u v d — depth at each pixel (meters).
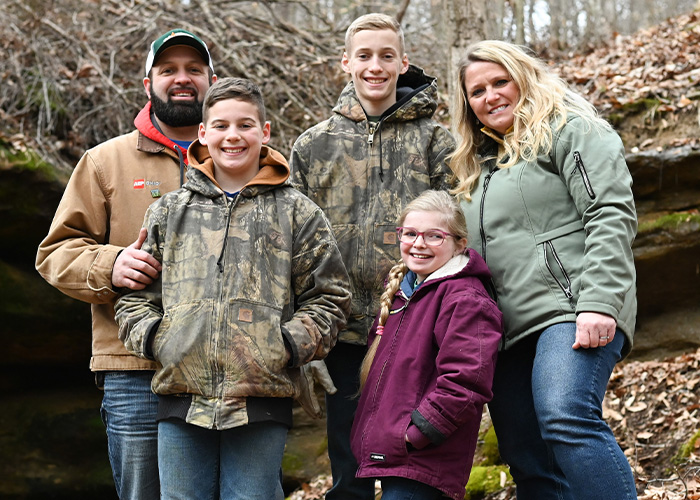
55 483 5.20
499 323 2.48
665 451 4.05
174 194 2.62
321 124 3.15
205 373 2.40
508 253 2.62
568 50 9.34
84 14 6.56
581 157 2.50
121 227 2.84
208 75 3.06
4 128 5.44
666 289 5.11
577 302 2.44
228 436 2.46
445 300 2.50
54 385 5.53
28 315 5.09
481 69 2.75
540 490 2.69
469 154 2.87
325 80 6.56
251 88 2.61
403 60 3.17
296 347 2.45
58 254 2.73
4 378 5.39
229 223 2.53
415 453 2.38
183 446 2.44
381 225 2.99
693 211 5.08
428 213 2.62
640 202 5.26
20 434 5.28
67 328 5.23
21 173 4.98
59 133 5.80
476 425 2.48
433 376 2.50
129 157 2.91
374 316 2.98
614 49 7.81
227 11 6.96
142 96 6.22
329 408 3.07
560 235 2.56
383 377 2.55
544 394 2.40
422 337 2.51
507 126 2.77
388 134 3.07
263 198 2.60
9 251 5.12
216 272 2.47
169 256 2.52
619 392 4.71
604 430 2.35
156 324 2.47
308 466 5.14
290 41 6.86
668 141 5.43
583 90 6.32
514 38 9.32
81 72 5.97
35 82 5.79
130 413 2.72
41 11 6.40
